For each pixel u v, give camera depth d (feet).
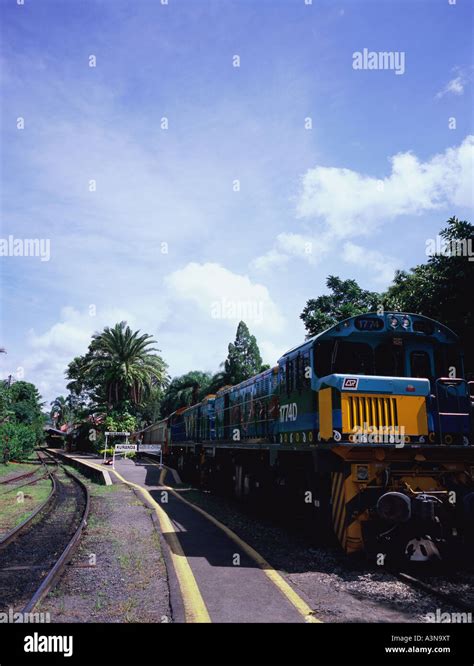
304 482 34.40
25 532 38.14
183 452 85.76
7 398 136.05
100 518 41.88
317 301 85.20
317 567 25.38
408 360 30.71
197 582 22.45
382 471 26.78
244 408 50.01
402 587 22.07
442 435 28.12
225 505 49.65
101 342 160.15
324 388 28.73
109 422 153.07
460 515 26.37
